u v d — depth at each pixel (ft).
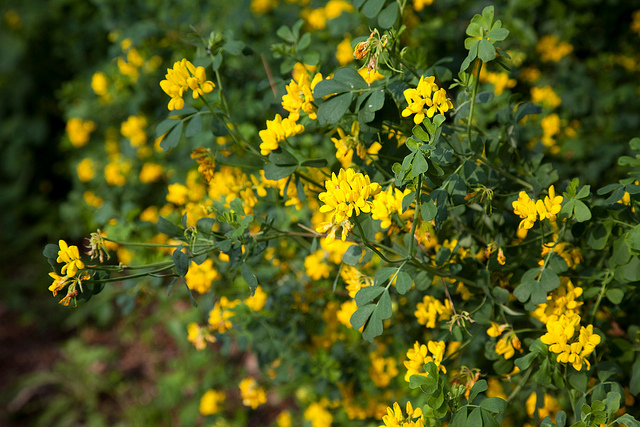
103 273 1.88
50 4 4.98
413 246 1.91
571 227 1.88
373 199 1.84
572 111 2.78
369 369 2.35
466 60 1.77
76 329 4.72
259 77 2.71
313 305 2.30
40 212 5.81
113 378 4.12
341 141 1.91
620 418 1.76
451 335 1.97
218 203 2.11
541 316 1.92
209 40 2.08
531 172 2.01
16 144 5.75
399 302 2.18
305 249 2.31
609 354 1.95
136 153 3.24
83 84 4.00
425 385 1.78
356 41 1.88
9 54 5.37
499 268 1.94
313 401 2.65
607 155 2.61
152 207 3.20
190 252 1.90
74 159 4.67
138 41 2.67
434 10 2.71
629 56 2.99
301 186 1.95
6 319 4.96
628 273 1.85
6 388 4.27
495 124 2.47
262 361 2.35
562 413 1.77
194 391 3.53
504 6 2.83
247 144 2.05
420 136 1.74
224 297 2.27
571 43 3.05
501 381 2.05
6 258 5.53
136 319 4.42
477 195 1.86
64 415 3.99
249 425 3.35
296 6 3.08
